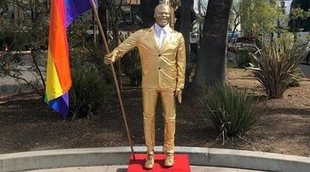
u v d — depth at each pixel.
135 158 5.66
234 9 23.89
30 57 9.76
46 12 9.05
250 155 5.89
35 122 7.73
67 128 7.31
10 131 7.21
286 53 9.92
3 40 9.20
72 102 7.68
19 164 5.95
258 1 22.28
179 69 5.29
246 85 11.95
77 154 6.04
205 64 8.91
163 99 5.34
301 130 7.09
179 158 5.65
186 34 11.16
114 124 7.50
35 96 10.94
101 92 8.03
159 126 7.31
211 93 7.05
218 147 6.40
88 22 10.03
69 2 5.25
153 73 5.23
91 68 9.58
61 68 5.13
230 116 6.54
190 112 8.19
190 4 11.17
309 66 21.81
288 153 6.11
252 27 23.22
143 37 5.19
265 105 9.05
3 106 9.54
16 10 9.11
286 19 22.33
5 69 9.44
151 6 10.82
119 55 5.29
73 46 9.67
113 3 10.90
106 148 6.17
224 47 8.91
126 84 12.57
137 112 8.40
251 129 6.85
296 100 9.63
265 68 9.84
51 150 6.17
